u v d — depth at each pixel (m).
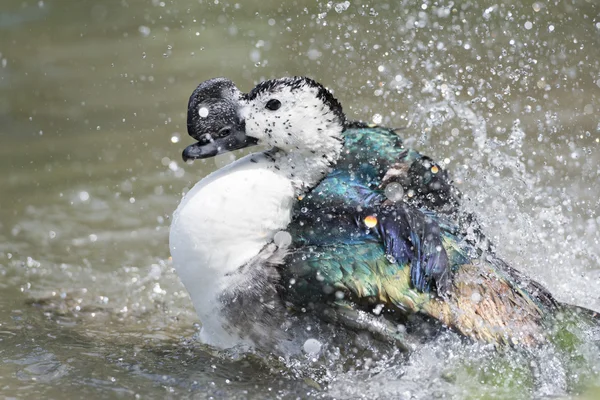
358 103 14.38
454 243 8.38
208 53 17.56
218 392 8.11
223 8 19.64
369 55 16.03
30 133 15.03
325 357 8.27
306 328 8.11
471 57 15.72
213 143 8.41
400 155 8.98
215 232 8.05
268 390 8.18
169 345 9.21
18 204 12.82
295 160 8.49
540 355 8.12
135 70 17.17
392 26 17.00
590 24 16.84
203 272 8.12
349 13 17.84
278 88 8.27
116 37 18.80
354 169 8.79
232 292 8.08
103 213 12.59
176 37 18.55
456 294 8.04
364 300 7.89
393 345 8.15
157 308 10.28
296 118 8.28
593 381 8.03
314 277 7.90
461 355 8.05
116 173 13.66
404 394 8.09
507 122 13.91
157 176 13.55
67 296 10.49
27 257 11.41
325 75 15.70
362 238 8.13
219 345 8.62
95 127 15.13
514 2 17.50
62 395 8.00
